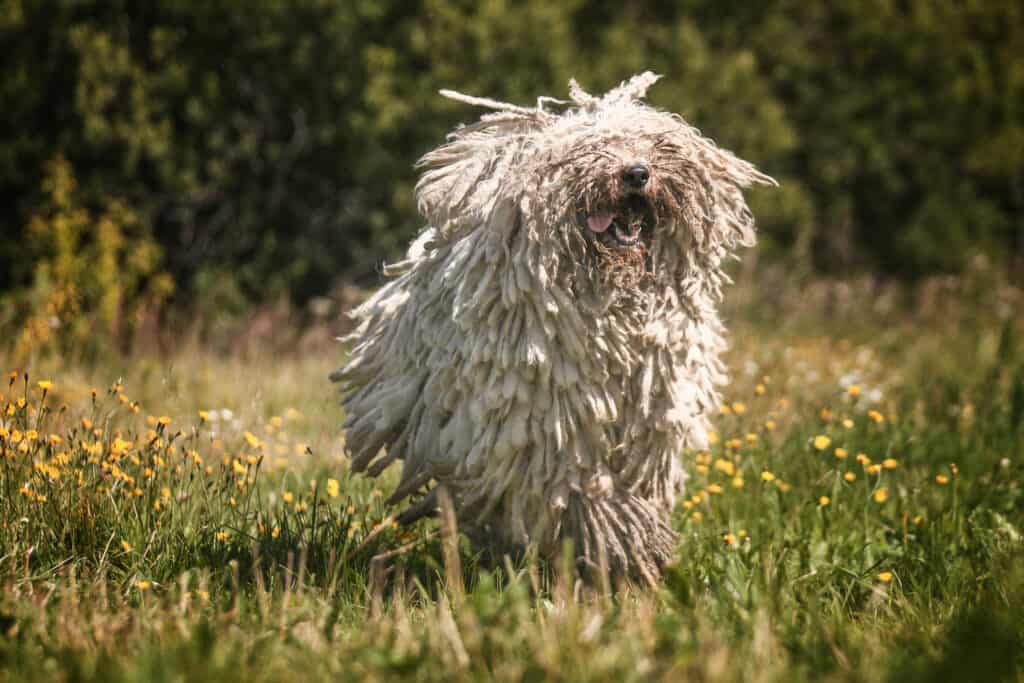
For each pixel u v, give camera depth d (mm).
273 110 17531
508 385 5641
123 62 15914
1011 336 10320
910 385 10852
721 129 18234
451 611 5141
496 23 16734
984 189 23109
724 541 6445
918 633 4945
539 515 5816
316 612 5070
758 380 10328
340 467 7859
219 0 16359
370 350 6547
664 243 5703
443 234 5898
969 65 21391
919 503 7062
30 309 13367
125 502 6098
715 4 19688
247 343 14164
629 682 4234
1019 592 5230
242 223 17500
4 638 4695
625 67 17406
